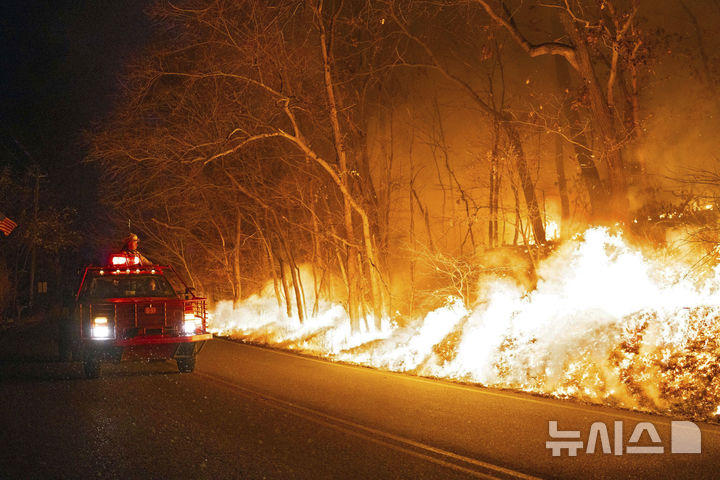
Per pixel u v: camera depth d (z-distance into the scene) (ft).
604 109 45.37
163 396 35.12
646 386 31.09
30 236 119.75
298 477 20.63
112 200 75.15
